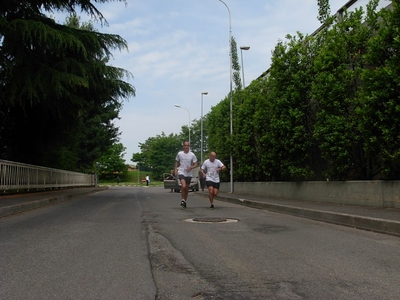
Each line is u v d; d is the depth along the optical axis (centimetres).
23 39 1461
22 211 1162
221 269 504
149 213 1136
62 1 1702
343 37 1270
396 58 991
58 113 1831
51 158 2712
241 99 2411
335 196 1282
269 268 509
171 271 494
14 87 1545
